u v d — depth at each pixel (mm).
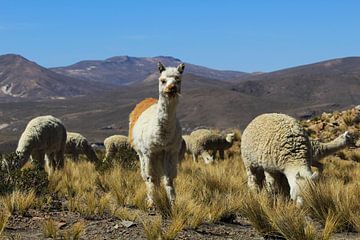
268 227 7098
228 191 9789
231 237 7109
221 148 18109
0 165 10086
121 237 6949
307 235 6484
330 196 7648
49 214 8195
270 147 8836
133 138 9445
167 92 8297
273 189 9039
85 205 8766
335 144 12086
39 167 10227
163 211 8133
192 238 6945
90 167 14602
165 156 8766
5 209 8258
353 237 6906
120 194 9219
